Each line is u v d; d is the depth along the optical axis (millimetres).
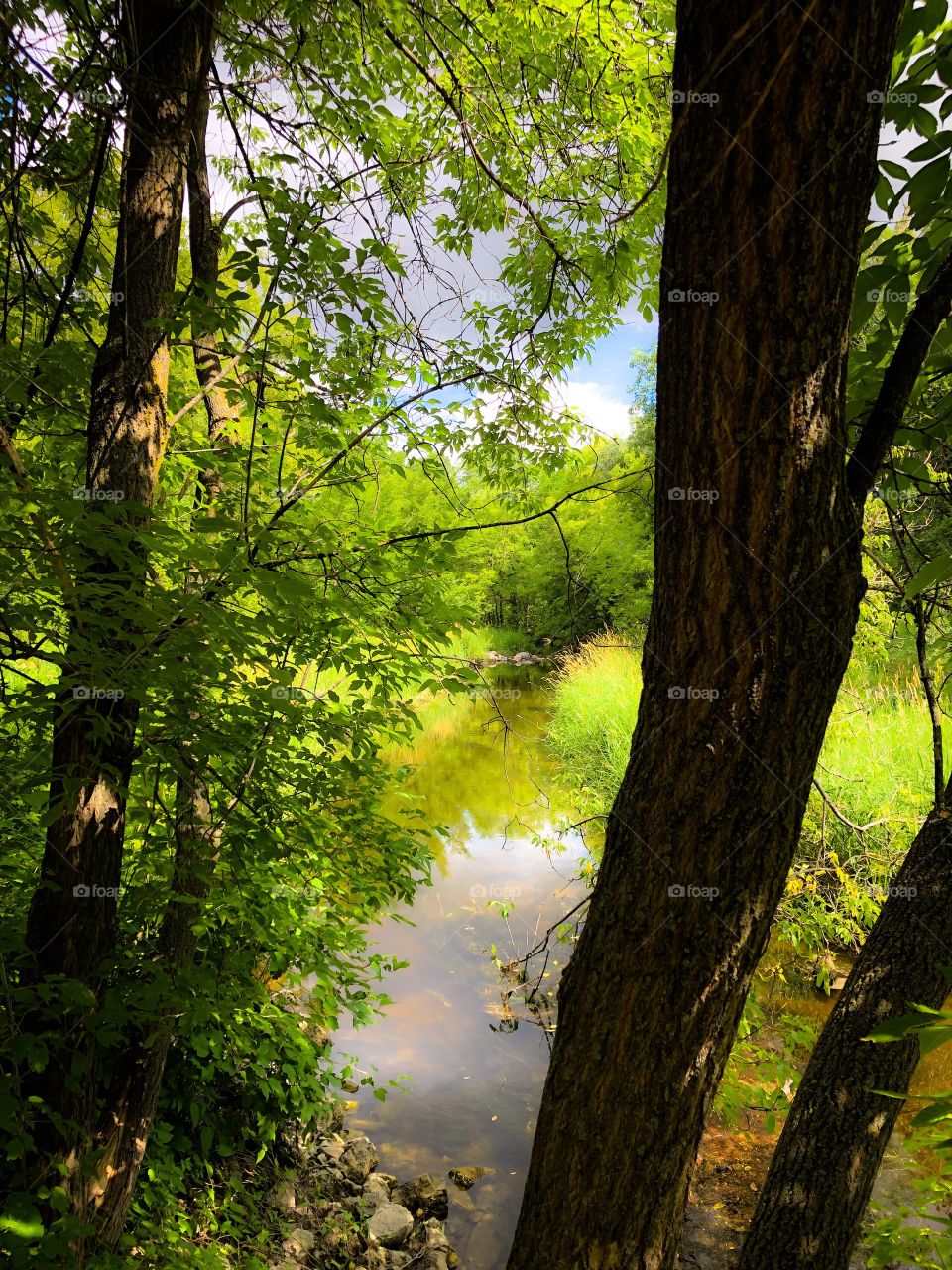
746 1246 1847
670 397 1180
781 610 1121
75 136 2361
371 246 1952
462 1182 3367
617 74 3148
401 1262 2891
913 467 2006
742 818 1175
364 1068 4199
